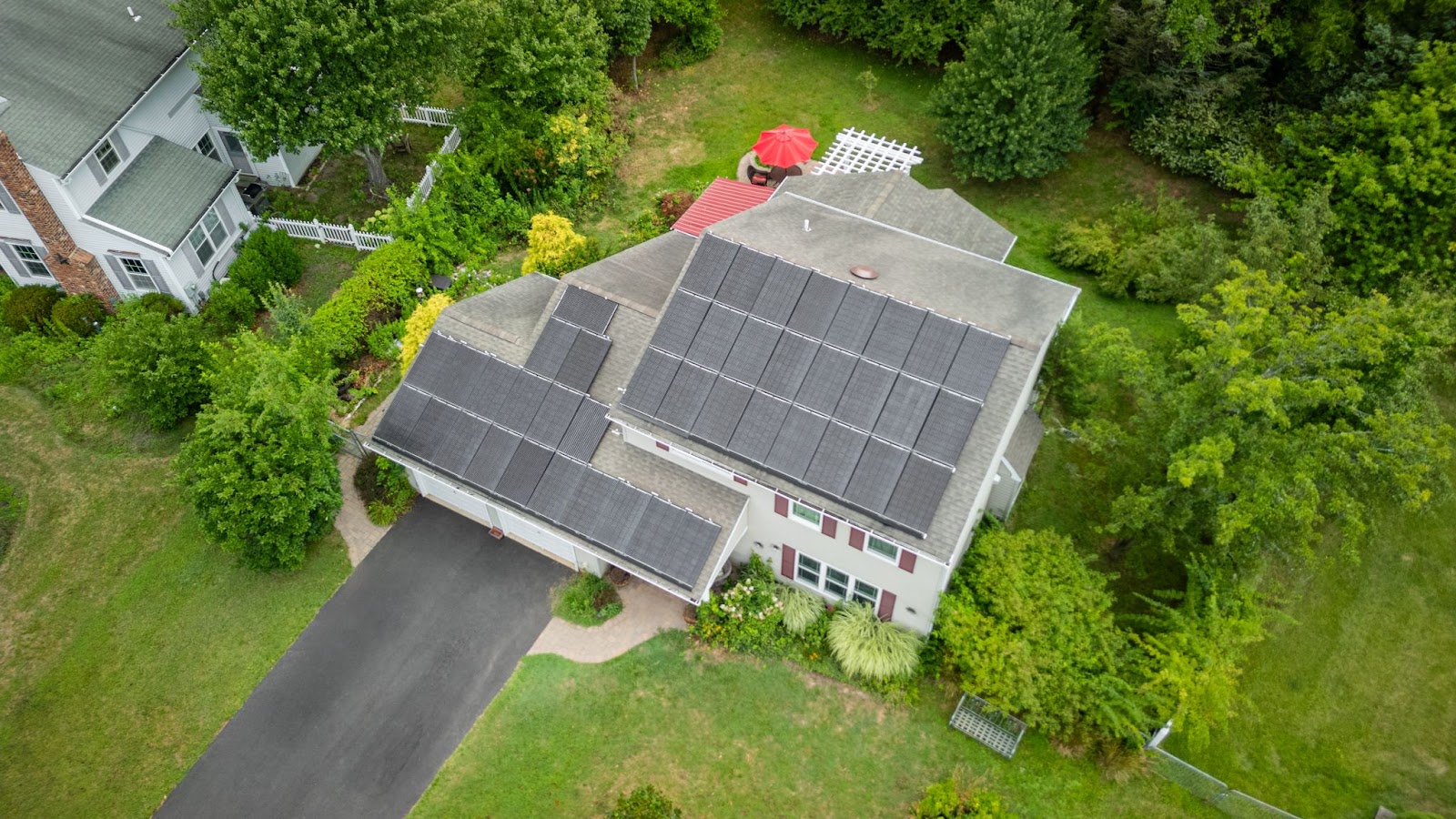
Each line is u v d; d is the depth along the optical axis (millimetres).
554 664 24594
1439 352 24422
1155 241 32906
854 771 22859
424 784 22641
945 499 20750
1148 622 23766
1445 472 28547
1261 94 35500
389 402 26328
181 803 22344
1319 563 27062
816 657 24453
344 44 29359
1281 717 24234
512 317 26797
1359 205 30469
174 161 32250
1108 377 29297
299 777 22719
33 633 25047
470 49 33781
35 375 30594
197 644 24922
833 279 23000
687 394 22797
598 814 22203
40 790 22484
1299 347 22922
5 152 27188
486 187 34969
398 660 24703
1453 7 30828
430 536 27219
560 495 24312
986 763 22938
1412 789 22969
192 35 30875
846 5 41250
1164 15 33750
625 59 42812
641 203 36938
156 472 28234
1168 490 23453
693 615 25312
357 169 38031
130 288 32000
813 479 21516
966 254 27109
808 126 40219
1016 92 33719
